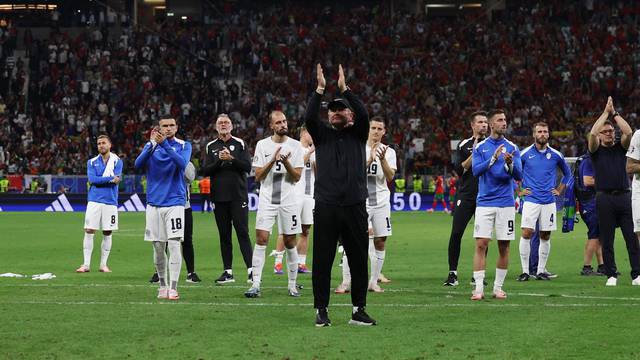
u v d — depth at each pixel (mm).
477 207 13766
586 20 66125
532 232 16766
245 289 15023
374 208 14516
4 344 9711
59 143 55844
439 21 67562
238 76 64688
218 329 10688
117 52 64312
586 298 13625
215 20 70062
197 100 60625
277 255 17969
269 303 13047
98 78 61906
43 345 9656
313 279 11125
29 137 57125
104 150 18641
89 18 69188
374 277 14711
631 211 15516
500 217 13617
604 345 9625
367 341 9898
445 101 59125
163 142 13414
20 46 67875
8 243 26406
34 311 12094
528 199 16781
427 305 12828
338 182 11047
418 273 18062
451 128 56156
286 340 9969
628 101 57688
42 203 49500
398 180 49750
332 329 10703
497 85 59719
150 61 63875
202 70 63156
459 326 10898
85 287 15203
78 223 36844
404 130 55781
